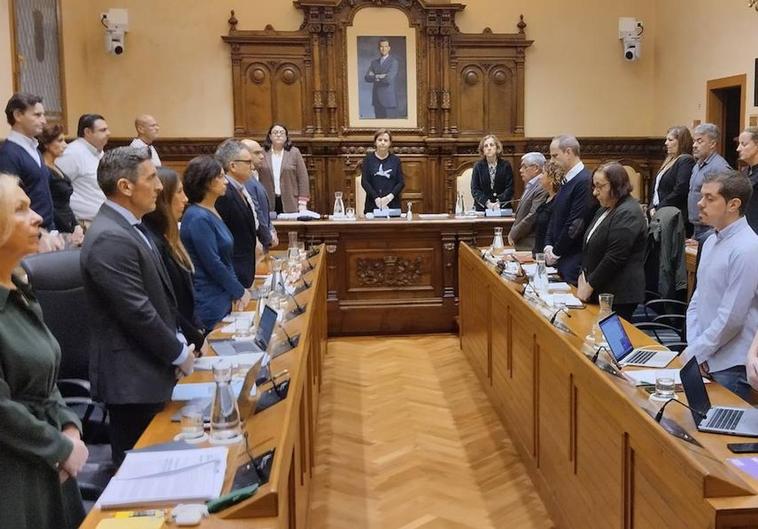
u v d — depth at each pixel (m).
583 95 9.07
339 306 6.17
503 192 6.82
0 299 1.75
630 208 3.55
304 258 4.90
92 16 8.43
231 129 8.71
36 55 6.93
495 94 8.89
